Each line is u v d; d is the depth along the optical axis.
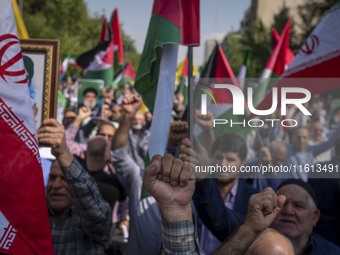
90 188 2.66
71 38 22.66
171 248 1.57
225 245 1.72
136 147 5.00
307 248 2.51
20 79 1.90
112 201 3.91
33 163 1.89
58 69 2.70
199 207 2.43
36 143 1.92
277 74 4.85
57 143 2.59
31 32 20.33
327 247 2.55
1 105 1.85
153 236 3.07
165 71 3.25
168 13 3.12
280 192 2.53
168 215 1.58
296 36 20.84
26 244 1.84
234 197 2.53
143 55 3.33
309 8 20.38
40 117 2.68
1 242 1.80
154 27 3.23
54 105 2.68
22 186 1.86
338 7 2.87
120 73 13.69
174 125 3.49
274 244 1.50
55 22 23.56
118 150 3.38
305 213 2.50
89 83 6.09
